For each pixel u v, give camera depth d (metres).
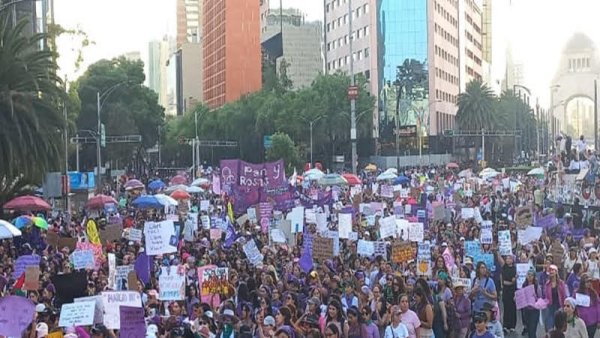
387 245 21.38
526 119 140.38
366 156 114.94
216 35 174.75
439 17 125.31
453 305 15.09
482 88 110.19
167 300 14.66
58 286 13.62
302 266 19.00
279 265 20.02
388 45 119.62
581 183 39.41
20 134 33.06
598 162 44.53
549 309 16.83
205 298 15.49
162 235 17.16
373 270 18.11
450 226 27.53
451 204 36.00
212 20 178.50
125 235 26.98
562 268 19.59
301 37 176.75
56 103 37.97
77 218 38.06
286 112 106.25
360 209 31.28
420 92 119.06
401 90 119.25
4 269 20.53
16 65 33.81
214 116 129.38
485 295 15.74
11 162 33.53
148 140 105.44
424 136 118.44
